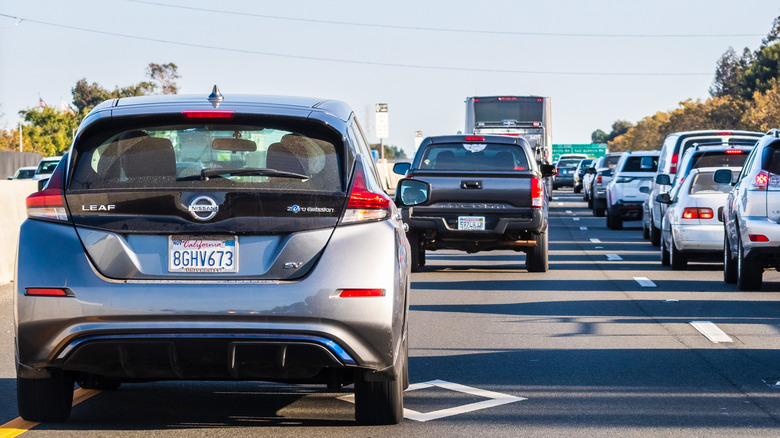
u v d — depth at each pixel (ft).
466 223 141.49
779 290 124.16
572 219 304.91
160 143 52.75
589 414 59.77
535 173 143.02
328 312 50.83
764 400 63.52
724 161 164.14
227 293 50.37
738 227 123.13
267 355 50.85
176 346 50.34
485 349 82.48
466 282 134.72
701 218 146.00
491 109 357.82
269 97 56.18
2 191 134.51
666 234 155.53
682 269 151.02
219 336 50.26
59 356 51.13
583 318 100.32
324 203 51.62
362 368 52.19
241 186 51.49
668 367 74.54
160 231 51.01
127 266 50.88
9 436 54.24
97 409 61.05
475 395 65.10
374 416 56.18
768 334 90.07
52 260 51.16
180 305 50.24
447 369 74.02
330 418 58.59
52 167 326.24
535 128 356.38
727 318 100.27
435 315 102.73
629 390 66.59
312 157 52.80
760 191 119.75
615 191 253.03
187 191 51.24
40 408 55.72
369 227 52.16
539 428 56.39
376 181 56.24
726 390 66.59
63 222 51.67
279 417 59.00
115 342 50.34
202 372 51.42
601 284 131.64
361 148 56.13
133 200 51.26
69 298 50.65
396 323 52.80
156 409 61.11
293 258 51.01
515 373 72.49
